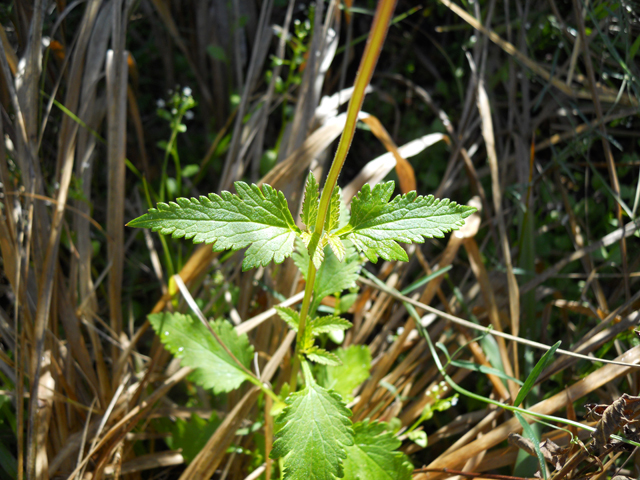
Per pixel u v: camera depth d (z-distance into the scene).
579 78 0.35
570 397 0.24
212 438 0.25
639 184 0.29
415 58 0.46
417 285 0.28
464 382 0.32
